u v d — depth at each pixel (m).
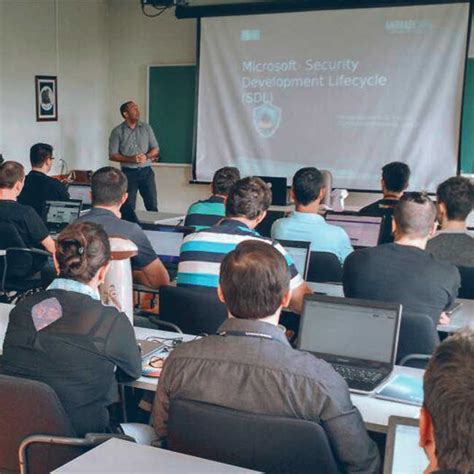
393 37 6.88
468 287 2.91
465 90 6.74
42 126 7.47
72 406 1.74
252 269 1.55
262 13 7.37
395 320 2.00
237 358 1.51
